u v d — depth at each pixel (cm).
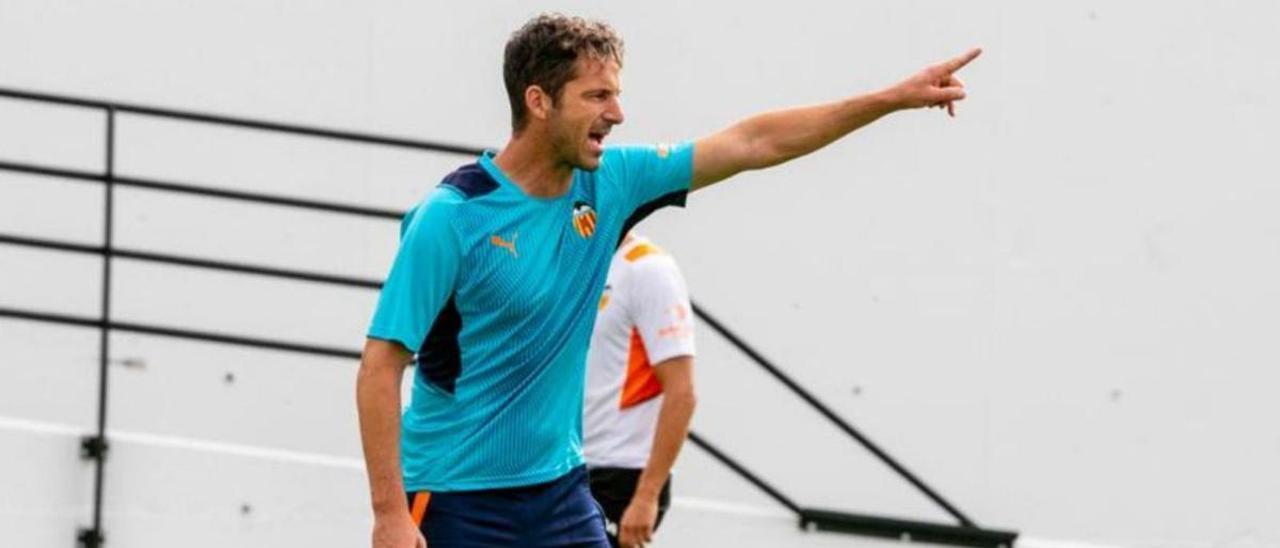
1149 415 3098
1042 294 3083
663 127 3034
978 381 3077
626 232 1712
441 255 1611
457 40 3036
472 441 1666
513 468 1677
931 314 3073
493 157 1669
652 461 2138
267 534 2662
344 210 2648
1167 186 3089
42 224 2995
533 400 1667
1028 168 3077
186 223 3023
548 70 1603
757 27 3036
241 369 2978
